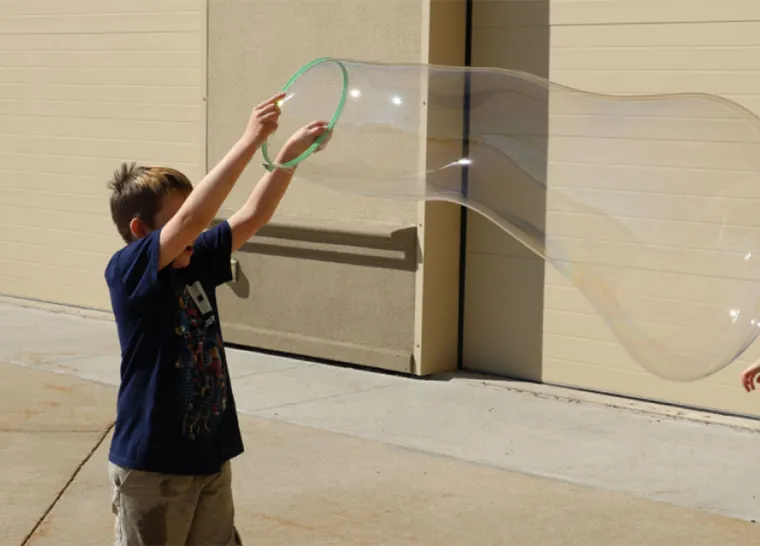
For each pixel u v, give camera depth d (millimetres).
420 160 3230
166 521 2707
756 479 5008
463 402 6250
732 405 5996
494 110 3307
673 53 6031
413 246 6680
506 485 4855
